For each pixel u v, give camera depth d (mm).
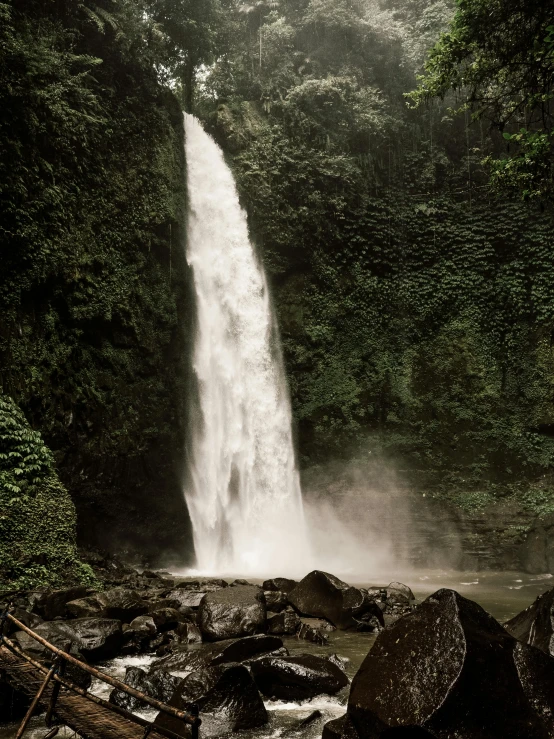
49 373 14609
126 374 17203
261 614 8570
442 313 23406
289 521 20594
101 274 16703
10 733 5242
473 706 3943
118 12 18641
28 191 14633
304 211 22906
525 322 22938
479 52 12109
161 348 18312
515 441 21688
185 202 20109
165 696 5949
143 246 18312
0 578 10352
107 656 7539
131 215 18000
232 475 19484
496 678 4133
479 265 23734
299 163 23250
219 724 5273
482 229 24047
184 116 21234
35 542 11203
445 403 22312
